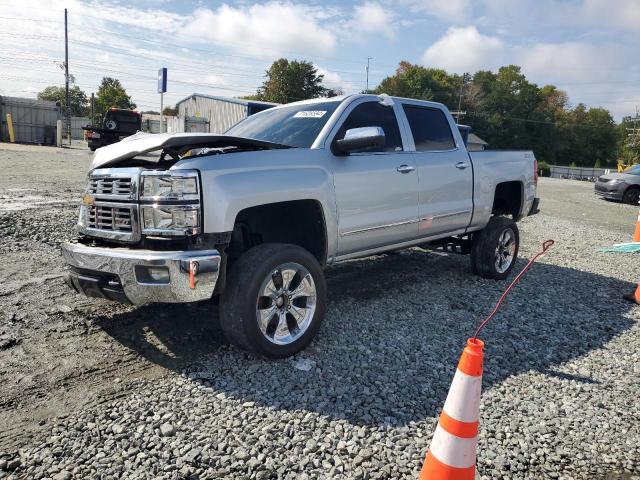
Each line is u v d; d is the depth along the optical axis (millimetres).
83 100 104125
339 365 3639
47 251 6273
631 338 4547
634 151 81875
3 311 4309
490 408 3193
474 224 5898
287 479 2430
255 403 3068
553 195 20812
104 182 3590
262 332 3508
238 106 34375
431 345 4109
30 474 2389
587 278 6730
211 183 3330
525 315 4996
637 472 2652
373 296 5359
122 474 2410
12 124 27453
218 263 3244
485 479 2535
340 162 4246
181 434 2732
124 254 3268
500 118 88938
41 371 3361
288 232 4387
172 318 4363
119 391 3162
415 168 4941
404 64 94875
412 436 2824
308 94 82188
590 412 3207
